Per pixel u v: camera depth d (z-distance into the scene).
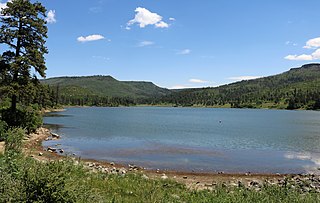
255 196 10.59
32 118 36.66
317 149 35.03
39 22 34.00
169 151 32.22
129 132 51.81
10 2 32.31
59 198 6.36
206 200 10.60
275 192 11.25
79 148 31.88
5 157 10.85
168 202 10.32
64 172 6.90
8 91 32.03
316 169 24.55
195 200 10.77
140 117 106.69
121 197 10.60
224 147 35.94
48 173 6.58
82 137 41.78
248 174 22.27
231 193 11.84
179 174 21.61
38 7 33.97
